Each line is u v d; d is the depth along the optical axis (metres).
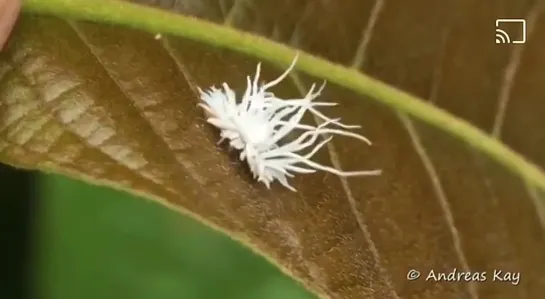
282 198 0.09
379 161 0.09
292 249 0.09
